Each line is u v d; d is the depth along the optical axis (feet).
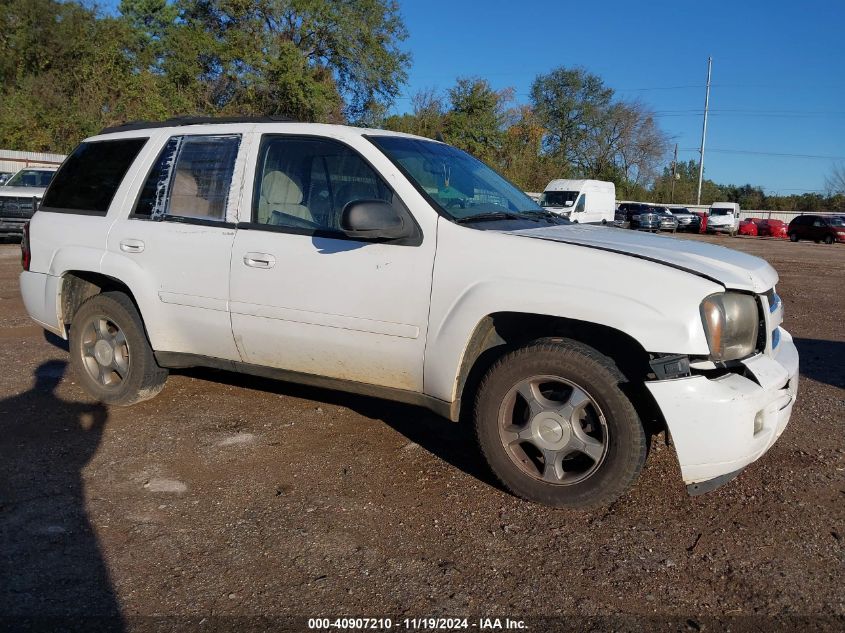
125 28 128.98
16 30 130.11
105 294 15.78
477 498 11.85
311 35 116.98
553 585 9.45
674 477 12.68
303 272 12.76
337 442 14.21
